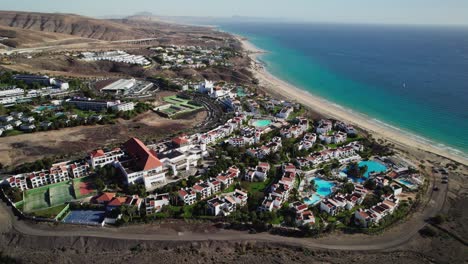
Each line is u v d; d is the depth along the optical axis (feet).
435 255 335.47
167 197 420.36
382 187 455.22
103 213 397.80
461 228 377.50
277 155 540.11
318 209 412.36
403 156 570.46
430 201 433.48
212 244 349.41
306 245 348.18
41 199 426.92
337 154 555.28
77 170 478.59
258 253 337.93
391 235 366.02
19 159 531.09
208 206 399.44
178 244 347.97
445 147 631.97
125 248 342.23
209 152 566.36
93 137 628.69
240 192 432.66
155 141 604.08
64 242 347.97
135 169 468.75
